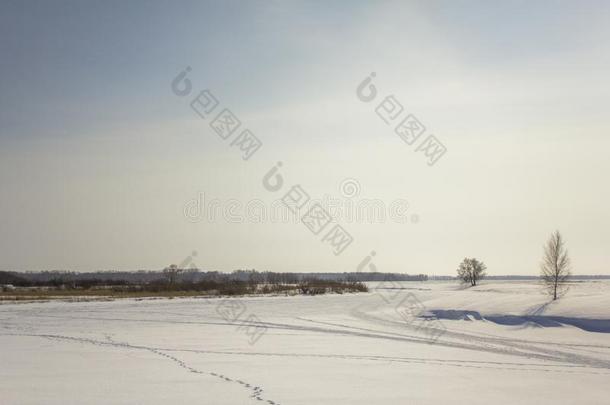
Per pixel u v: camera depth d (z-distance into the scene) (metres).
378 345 21.47
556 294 38.69
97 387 12.75
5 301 48.16
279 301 52.09
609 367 17.02
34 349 19.30
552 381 14.26
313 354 18.67
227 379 13.85
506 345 21.98
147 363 16.30
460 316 33.06
